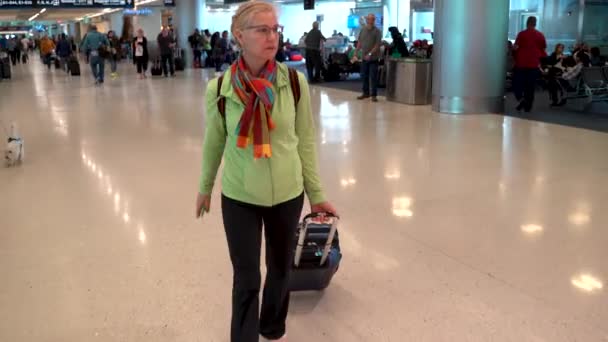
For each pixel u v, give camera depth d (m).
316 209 2.40
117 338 2.69
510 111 10.03
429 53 15.18
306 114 2.26
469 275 3.32
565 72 11.23
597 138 7.34
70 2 21.03
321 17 35.06
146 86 15.22
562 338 2.66
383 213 4.41
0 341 2.65
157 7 34.66
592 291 3.12
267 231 2.31
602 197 4.77
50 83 16.28
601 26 19.70
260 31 2.02
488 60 9.49
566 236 3.91
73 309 2.95
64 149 6.82
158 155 6.47
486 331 2.73
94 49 15.79
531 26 9.68
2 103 11.42
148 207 4.57
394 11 27.50
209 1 36.16
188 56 24.30
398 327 2.77
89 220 4.27
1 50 17.91
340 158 6.24
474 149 6.67
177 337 2.70
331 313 2.90
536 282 3.23
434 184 5.20
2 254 3.64
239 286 2.25
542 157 6.25
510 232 3.99
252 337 2.27
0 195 4.93
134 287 3.18
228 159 2.21
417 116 9.37
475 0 9.23
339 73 17.38
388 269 3.41
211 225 4.16
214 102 2.16
